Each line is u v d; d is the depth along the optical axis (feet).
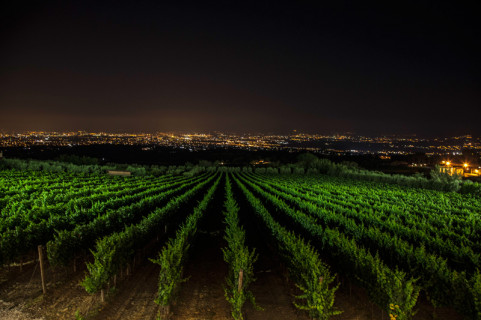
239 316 28.07
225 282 38.70
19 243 37.70
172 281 29.14
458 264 41.39
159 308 30.78
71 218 52.03
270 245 56.18
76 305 30.66
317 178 238.07
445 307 33.14
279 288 37.42
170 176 218.79
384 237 44.98
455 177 159.74
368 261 31.60
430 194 133.08
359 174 236.63
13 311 29.14
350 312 31.73
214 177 239.91
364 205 94.32
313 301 27.89
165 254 30.58
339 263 39.32
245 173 310.24
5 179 115.44
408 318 26.66
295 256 34.04
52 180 119.24
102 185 113.50
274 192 131.34
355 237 53.47
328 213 67.67
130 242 38.70
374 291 29.14
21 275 37.09
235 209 66.54
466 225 66.44
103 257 31.50
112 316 29.17
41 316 28.50
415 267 35.86
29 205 65.72
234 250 36.14
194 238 49.26
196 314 30.50
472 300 26.84
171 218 71.67
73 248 38.29
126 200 79.66
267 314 30.91
